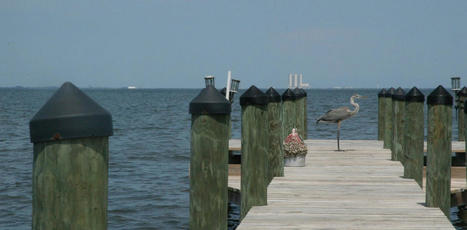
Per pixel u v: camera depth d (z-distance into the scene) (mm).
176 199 17375
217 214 6242
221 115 6176
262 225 8461
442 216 9109
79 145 2725
